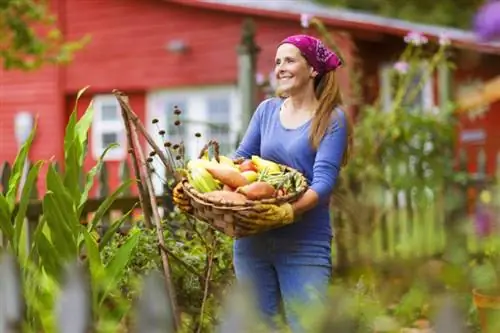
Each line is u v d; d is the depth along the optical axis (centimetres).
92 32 1962
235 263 468
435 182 925
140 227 540
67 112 1981
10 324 237
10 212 406
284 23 1748
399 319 285
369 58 1659
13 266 239
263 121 477
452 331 200
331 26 1608
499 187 425
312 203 424
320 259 448
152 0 1911
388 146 927
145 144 1750
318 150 443
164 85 1900
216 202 398
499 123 1537
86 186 432
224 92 1844
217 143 452
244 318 212
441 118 1039
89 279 354
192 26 1872
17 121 2009
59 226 387
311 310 231
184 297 478
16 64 1481
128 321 380
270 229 441
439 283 320
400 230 839
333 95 450
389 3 2695
